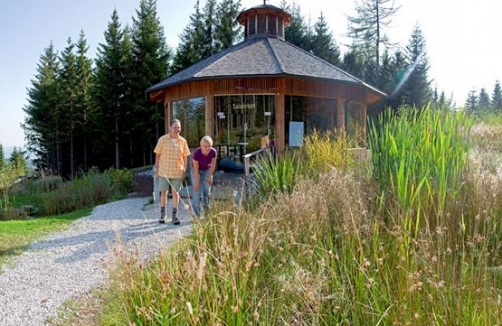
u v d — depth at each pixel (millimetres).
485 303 1762
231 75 10188
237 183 7391
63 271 3902
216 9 31000
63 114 28000
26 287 3504
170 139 5660
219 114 11172
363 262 2100
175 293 2152
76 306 3064
